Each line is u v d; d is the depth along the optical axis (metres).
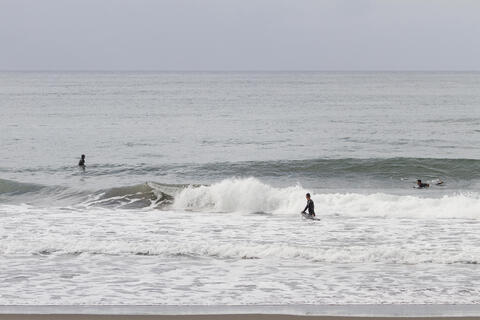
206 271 27.62
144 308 22.72
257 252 30.36
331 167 63.19
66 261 29.11
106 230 35.97
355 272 27.45
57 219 39.38
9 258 29.52
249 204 44.06
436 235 34.66
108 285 25.56
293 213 42.38
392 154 74.56
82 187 52.31
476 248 31.55
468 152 76.12
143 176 60.66
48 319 21.31
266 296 24.19
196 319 21.50
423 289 24.98
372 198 44.34
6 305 22.97
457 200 42.88
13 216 40.31
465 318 21.50
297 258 29.72
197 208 44.59
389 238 33.94
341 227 37.03
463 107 158.88
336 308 22.75
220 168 63.84
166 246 31.31
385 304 23.17
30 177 59.75
